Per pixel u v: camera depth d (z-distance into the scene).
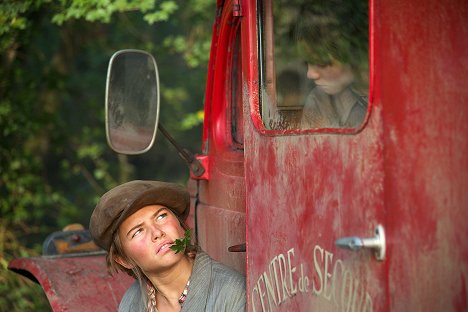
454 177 6.27
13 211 22.11
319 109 7.59
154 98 10.34
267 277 8.09
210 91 10.58
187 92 30.22
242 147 9.76
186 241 8.76
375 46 6.25
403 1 6.29
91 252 12.44
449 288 6.16
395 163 6.21
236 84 10.09
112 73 10.18
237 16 8.80
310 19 7.75
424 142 6.25
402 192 6.19
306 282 7.35
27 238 23.95
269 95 8.32
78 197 28.23
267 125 8.32
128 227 8.94
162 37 29.64
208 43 24.09
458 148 6.29
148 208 8.98
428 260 6.12
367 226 6.41
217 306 8.76
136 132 10.29
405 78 6.26
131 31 25.84
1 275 20.61
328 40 7.50
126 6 19.17
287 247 7.67
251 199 8.48
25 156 22.72
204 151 10.71
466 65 6.35
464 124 6.32
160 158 36.25
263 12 8.45
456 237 6.21
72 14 18.59
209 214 10.46
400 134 6.23
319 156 7.09
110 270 9.37
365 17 7.12
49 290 11.02
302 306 7.44
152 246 8.88
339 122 7.29
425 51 6.30
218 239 10.16
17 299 20.48
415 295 6.10
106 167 27.59
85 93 28.69
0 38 19.73
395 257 6.18
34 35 22.08
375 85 6.26
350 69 7.27
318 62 7.57
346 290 6.73
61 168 28.08
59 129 25.81
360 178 6.49
